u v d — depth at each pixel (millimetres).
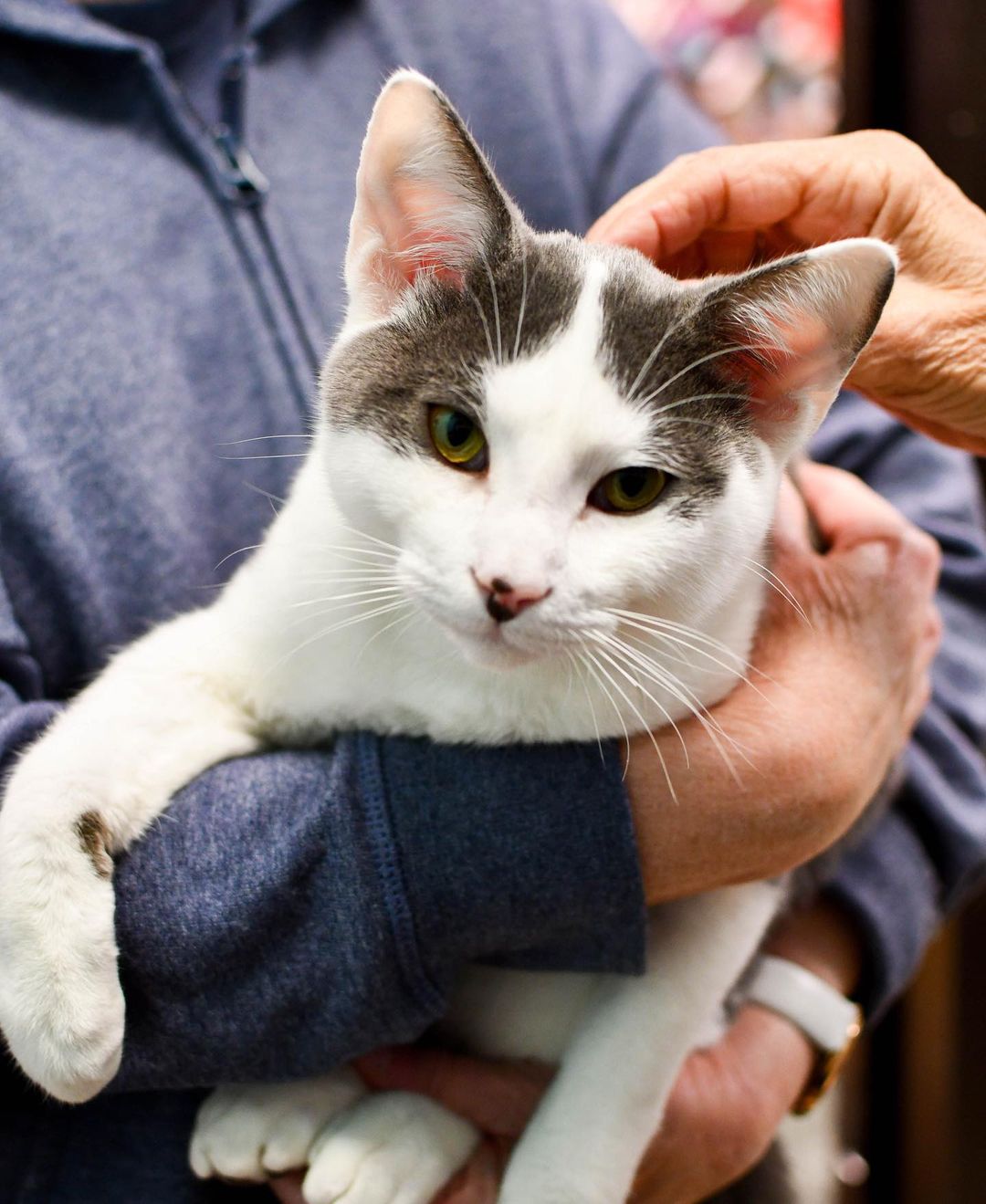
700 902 349
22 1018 289
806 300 323
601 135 462
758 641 355
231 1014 298
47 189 371
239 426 397
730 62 593
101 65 393
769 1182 430
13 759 320
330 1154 332
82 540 360
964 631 449
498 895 298
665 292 332
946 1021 561
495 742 318
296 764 322
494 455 319
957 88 509
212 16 418
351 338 341
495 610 309
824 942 411
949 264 338
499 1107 352
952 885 429
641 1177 359
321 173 418
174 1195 340
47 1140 339
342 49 430
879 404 361
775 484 345
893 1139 600
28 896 293
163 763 323
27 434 352
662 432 323
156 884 301
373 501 327
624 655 322
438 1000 307
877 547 370
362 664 333
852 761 330
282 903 296
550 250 335
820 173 348
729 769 315
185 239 396
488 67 444
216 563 395
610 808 303
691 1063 372
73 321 364
